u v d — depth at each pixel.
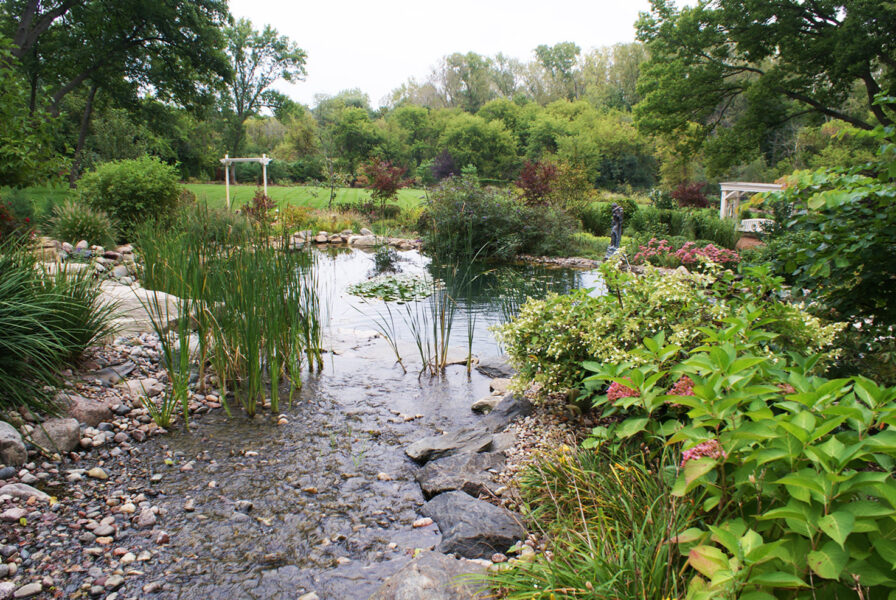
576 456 2.94
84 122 26.75
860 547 1.37
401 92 84.56
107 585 2.25
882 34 14.21
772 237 10.09
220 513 2.86
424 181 49.12
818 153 33.53
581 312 3.74
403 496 3.13
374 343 6.43
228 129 50.03
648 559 1.86
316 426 4.05
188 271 5.21
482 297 9.41
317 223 19.45
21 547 2.41
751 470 1.59
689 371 2.04
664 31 18.22
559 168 23.30
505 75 79.50
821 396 1.56
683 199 27.36
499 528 2.66
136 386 4.16
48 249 7.25
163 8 23.00
